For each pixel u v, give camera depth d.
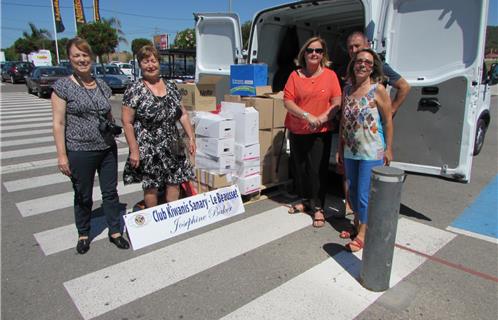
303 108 3.67
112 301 2.64
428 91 4.16
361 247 3.33
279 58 5.95
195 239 3.55
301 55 3.63
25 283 2.85
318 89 3.57
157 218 3.52
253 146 4.24
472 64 3.87
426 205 4.36
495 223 3.90
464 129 4.04
